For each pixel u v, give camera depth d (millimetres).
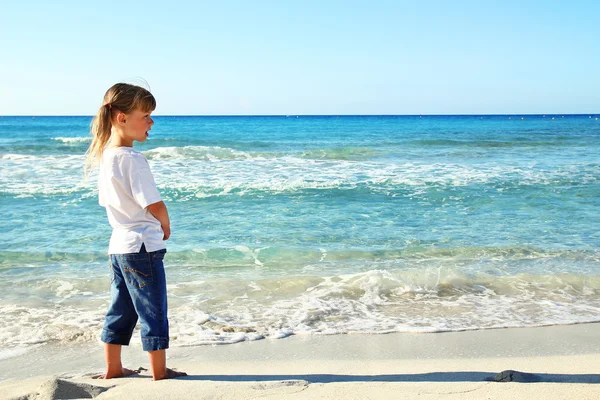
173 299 5277
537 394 2748
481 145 25141
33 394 2762
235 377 3312
